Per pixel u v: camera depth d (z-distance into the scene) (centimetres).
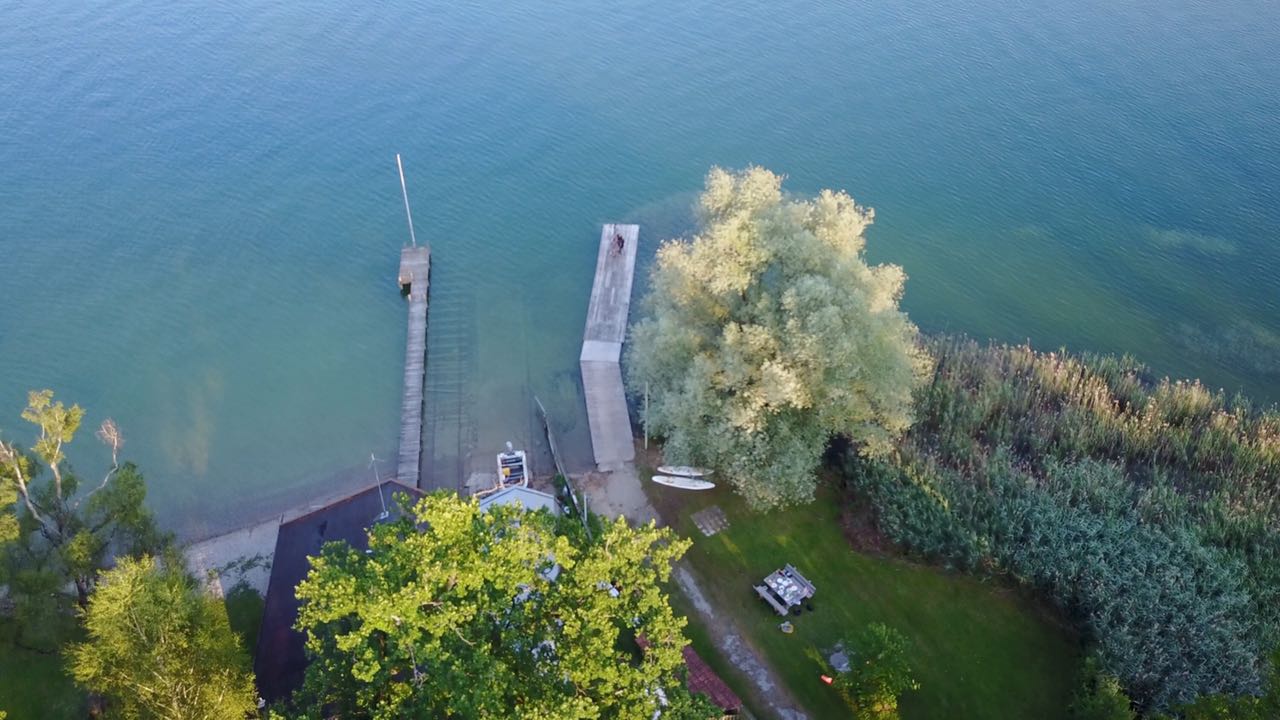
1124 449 4931
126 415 5406
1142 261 6706
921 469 4662
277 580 4072
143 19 10088
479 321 6156
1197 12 10606
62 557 3709
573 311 6241
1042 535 4144
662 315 4909
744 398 4538
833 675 3778
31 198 7156
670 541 4419
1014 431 5072
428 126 8231
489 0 10625
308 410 5484
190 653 3259
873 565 4278
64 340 5909
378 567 2702
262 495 4959
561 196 7381
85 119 8175
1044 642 3906
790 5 10681
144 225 6925
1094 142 8106
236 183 7425
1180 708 3350
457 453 5159
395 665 2791
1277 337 6006
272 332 6050
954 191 7469
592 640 2638
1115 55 9606
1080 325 6125
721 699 3600
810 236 4525
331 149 7881
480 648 2572
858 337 4334
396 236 6931
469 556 2723
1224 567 4003
